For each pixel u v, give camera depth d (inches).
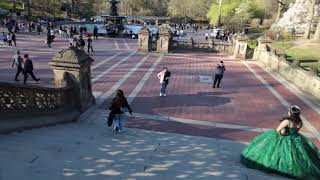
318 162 332.2
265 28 2925.7
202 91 799.7
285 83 943.7
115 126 439.5
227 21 3176.7
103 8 3693.4
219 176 273.1
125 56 1254.3
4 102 370.0
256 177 285.9
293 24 2326.5
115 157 296.0
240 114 639.8
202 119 591.8
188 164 299.0
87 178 229.0
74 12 3376.0
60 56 517.0
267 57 1234.0
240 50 1395.2
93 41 1723.7
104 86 772.0
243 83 923.4
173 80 894.4
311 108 708.0
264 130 555.8
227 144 446.3
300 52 1509.6
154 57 1286.9
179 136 474.3
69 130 415.5
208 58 1371.8
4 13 2434.8
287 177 318.3
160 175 256.2
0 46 1237.7
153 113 604.1
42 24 2267.5
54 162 251.4
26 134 345.1
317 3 2272.4
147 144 374.3
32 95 413.7
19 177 209.9
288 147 322.7
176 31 2292.1
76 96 527.2
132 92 737.0
